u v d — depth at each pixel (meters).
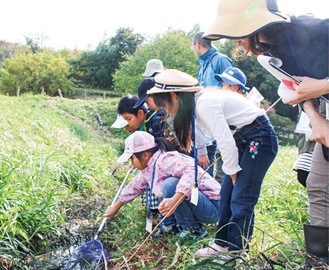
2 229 3.24
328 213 2.57
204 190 3.52
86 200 4.68
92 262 3.07
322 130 2.31
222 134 2.67
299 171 3.09
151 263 2.94
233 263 2.62
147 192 3.63
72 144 7.59
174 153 3.52
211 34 2.24
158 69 4.78
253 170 2.78
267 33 2.26
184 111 2.83
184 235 3.35
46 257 3.35
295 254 2.77
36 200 3.82
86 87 38.66
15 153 5.04
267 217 3.78
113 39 39.22
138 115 4.06
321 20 2.24
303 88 2.23
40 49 41.66
